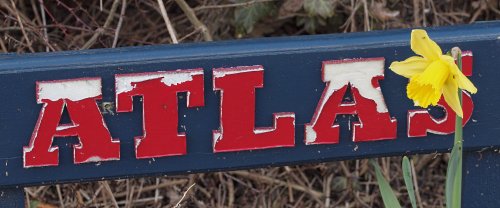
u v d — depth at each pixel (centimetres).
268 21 125
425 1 126
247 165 97
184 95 94
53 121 91
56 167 93
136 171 95
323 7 119
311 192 127
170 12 126
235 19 122
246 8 121
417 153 100
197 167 96
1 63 90
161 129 94
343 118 97
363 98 96
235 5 117
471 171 103
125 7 118
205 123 95
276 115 95
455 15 128
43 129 91
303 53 95
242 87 94
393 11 125
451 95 81
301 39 96
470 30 98
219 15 125
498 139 101
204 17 125
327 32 127
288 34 128
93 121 92
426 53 81
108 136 93
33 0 121
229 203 125
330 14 119
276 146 96
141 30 125
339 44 95
